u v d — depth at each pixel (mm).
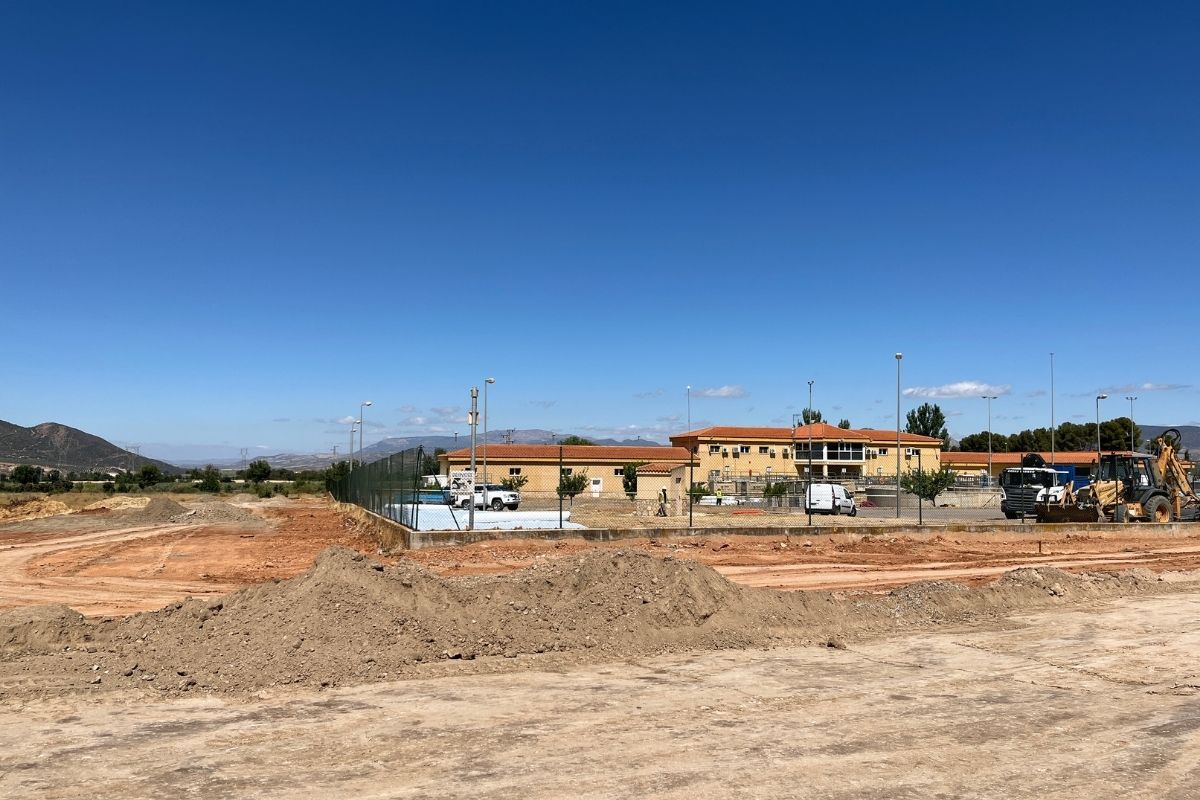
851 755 7043
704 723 7809
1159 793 6371
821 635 11891
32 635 10109
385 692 8672
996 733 7707
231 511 43031
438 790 6125
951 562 21672
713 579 12359
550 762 6730
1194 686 9445
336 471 66250
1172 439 33438
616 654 10469
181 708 8039
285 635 9664
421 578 11266
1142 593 16000
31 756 6734
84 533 32281
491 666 9734
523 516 35219
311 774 6406
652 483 47062
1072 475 42969
